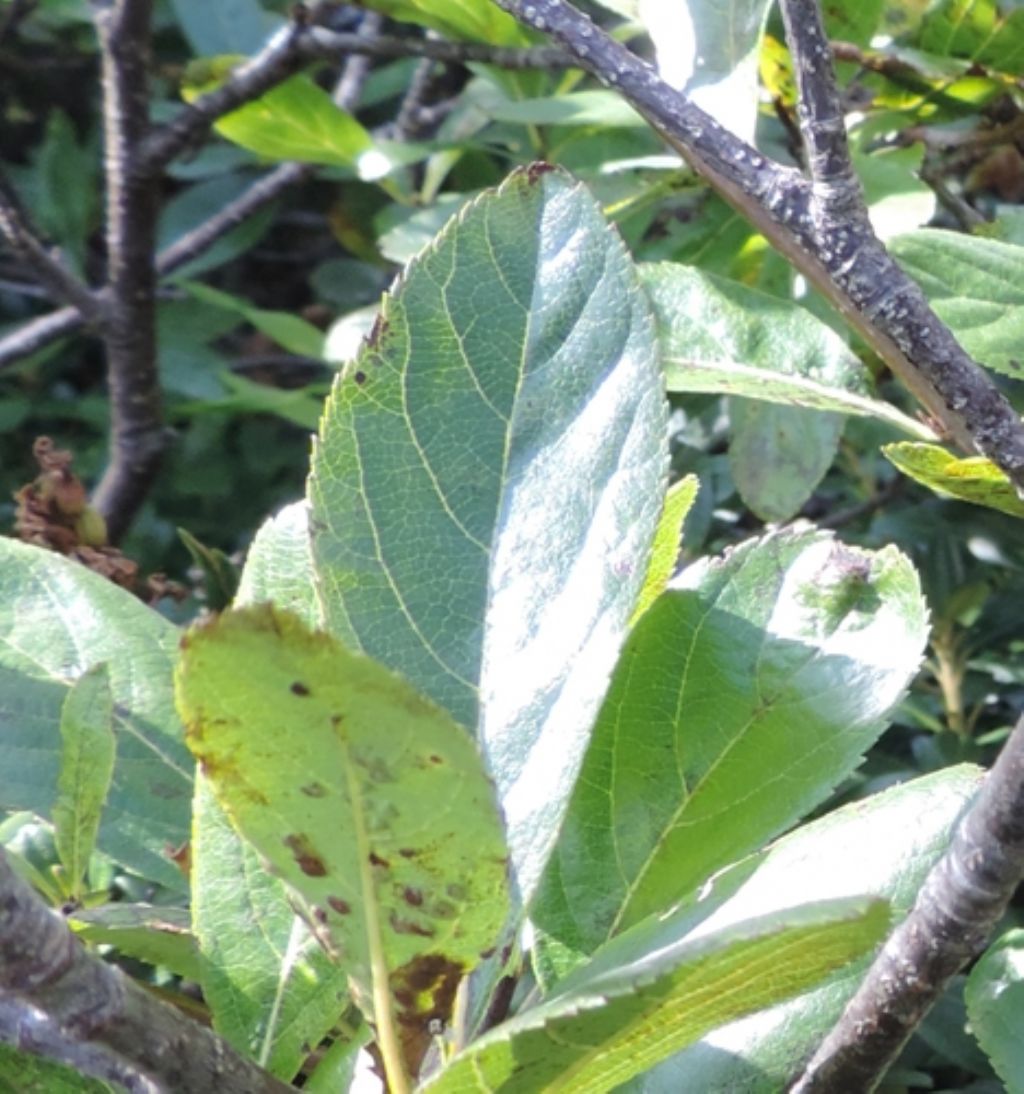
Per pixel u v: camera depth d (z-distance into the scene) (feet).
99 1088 0.51
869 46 1.03
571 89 1.30
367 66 1.80
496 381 0.52
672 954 0.36
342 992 0.52
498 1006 0.54
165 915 0.57
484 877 0.40
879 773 1.01
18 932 0.36
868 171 0.92
